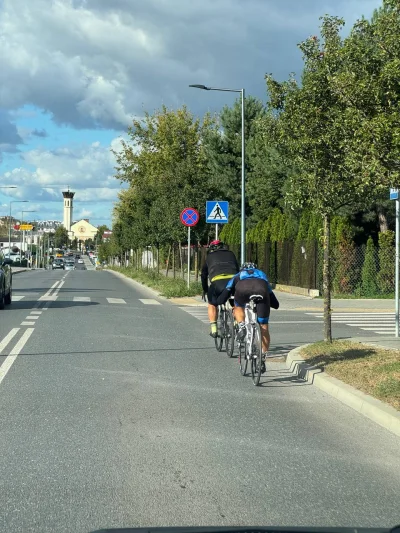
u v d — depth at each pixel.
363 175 7.38
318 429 7.11
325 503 4.96
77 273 60.62
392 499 5.08
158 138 44.91
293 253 29.00
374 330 16.11
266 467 5.81
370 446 6.51
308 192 11.18
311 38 10.70
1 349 12.38
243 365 10.23
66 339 13.73
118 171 46.75
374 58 7.97
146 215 39.12
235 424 7.27
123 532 3.08
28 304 22.20
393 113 7.14
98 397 8.50
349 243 26.38
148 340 13.78
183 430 6.99
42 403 8.16
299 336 14.72
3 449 6.28
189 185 29.47
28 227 104.50
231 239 43.47
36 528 4.45
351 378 9.04
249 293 9.70
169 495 5.09
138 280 39.75
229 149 52.22
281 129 11.04
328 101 10.33
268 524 4.54
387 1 7.59
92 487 5.25
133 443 6.49
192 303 23.12
